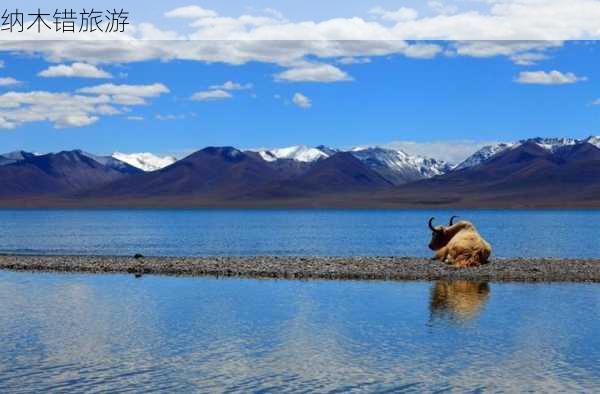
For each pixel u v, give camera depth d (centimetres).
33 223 14438
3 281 3300
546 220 15350
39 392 1564
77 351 1905
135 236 8631
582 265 3681
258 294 2839
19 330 2161
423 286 3041
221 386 1609
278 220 16538
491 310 2456
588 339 2022
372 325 2219
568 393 1557
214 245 6625
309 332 2127
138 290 2970
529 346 1944
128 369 1738
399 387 1602
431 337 2055
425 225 12712
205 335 2091
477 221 14688
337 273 3425
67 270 3750
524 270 3469
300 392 1568
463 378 1662
